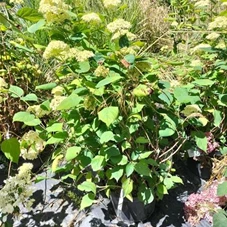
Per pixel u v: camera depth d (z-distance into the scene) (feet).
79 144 4.57
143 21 8.61
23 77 5.95
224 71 5.12
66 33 4.66
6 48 5.84
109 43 4.90
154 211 5.02
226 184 4.17
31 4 7.76
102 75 4.21
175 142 5.00
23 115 4.35
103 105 4.21
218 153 5.53
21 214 4.99
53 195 5.36
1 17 3.88
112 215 4.97
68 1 6.73
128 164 4.28
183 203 5.14
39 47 4.75
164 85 4.49
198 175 5.59
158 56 6.95
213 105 5.14
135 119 4.38
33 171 5.92
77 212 4.99
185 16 7.76
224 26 4.90
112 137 4.11
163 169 4.61
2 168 5.98
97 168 4.24
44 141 4.93
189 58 6.30
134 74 4.32
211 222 4.69
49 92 6.21
